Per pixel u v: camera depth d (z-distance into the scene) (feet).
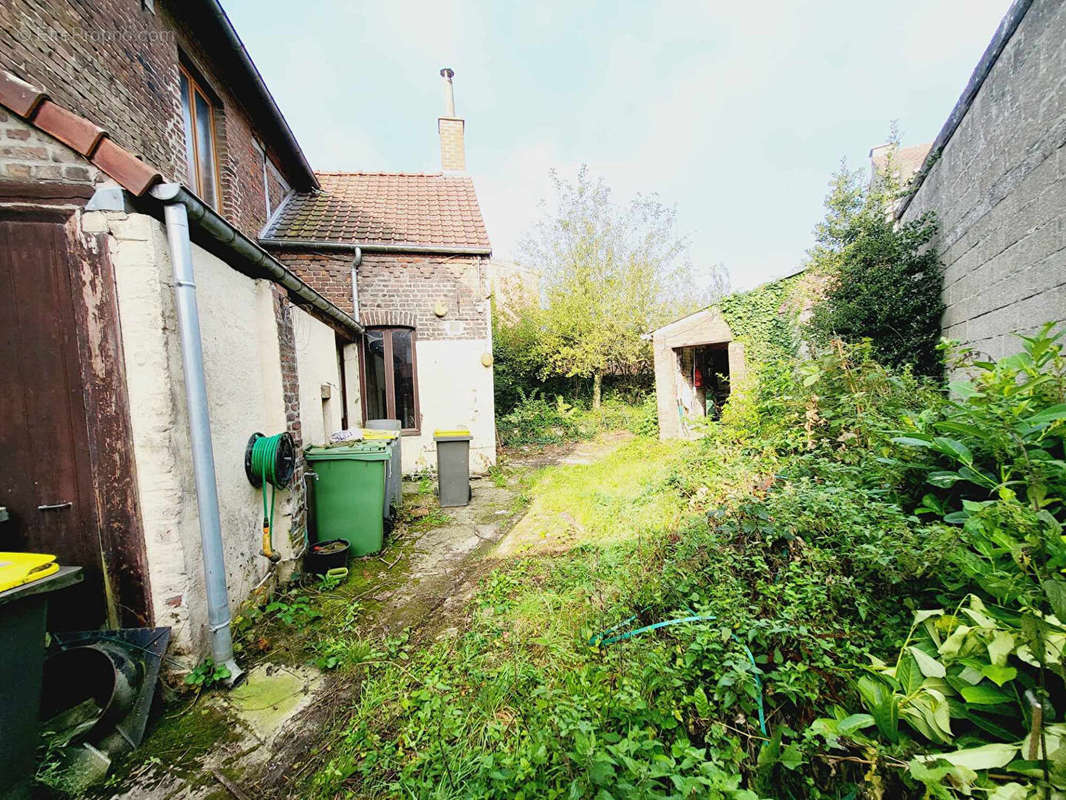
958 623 5.24
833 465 10.35
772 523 8.75
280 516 11.45
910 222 19.03
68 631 7.29
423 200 29.86
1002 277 12.59
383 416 25.72
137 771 6.18
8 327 7.07
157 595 7.61
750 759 5.35
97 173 7.27
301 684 7.96
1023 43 11.41
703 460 16.49
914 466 7.90
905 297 18.57
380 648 8.86
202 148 17.79
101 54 11.28
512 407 46.68
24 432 7.16
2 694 5.15
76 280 7.24
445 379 25.91
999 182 12.71
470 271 26.02
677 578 8.65
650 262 45.78
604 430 43.09
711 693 6.19
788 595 6.94
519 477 25.17
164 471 7.55
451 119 33.30
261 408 11.20
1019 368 7.20
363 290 24.82
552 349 44.91
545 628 8.84
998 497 6.65
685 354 37.65
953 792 4.26
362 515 13.82
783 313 28.43
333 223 25.85
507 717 6.68
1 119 6.92
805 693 5.57
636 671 6.46
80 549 7.38
